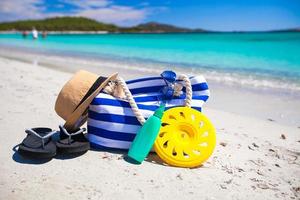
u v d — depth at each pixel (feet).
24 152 3.02
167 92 3.54
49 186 2.71
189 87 3.45
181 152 3.22
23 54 17.70
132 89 3.72
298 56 16.26
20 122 4.28
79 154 3.29
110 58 15.21
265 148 3.95
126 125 3.39
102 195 2.62
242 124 4.95
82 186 2.74
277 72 10.75
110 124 3.36
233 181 3.01
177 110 3.36
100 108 3.34
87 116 3.59
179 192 2.74
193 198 2.68
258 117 5.41
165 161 3.21
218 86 8.08
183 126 3.30
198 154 3.23
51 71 9.93
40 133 3.38
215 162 3.41
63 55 17.04
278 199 2.76
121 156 3.34
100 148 3.45
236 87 7.98
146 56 16.38
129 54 17.75
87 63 12.84
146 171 3.06
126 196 2.63
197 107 3.54
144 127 3.20
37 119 4.44
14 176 2.83
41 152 2.99
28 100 5.48
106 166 3.11
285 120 5.29
